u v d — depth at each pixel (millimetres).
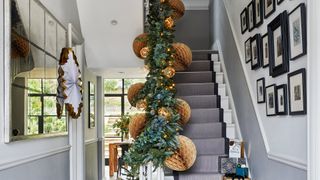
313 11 2211
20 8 2564
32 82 2824
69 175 4227
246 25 4176
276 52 3016
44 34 3180
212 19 7613
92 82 6332
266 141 3396
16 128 2467
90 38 5207
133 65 5492
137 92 5148
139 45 4758
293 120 2691
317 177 2152
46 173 3252
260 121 3596
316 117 2168
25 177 2682
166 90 4160
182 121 4379
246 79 4148
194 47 8328
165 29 4445
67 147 4062
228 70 5543
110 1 4801
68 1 4309
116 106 9898
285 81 2861
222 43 6176
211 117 5156
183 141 3877
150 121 4039
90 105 6066
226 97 5445
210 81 5965
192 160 3848
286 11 2793
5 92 2299
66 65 3496
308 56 2271
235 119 4906
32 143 2854
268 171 3338
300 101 2504
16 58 2471
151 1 4777
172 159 3781
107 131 9875
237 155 4230
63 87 3486
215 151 4676
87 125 5750
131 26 5086
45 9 3205
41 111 3072
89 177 5926
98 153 7059
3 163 2252
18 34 2514
